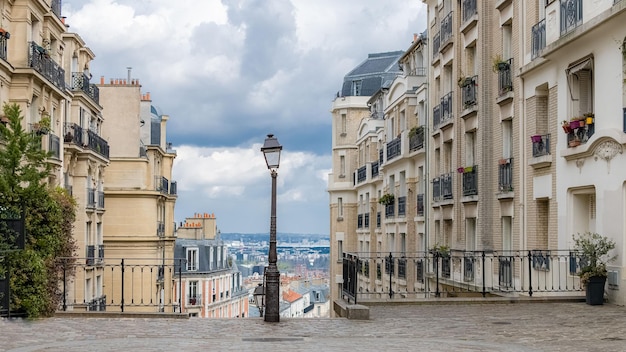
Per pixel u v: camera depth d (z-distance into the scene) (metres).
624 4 16.75
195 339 13.96
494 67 24.98
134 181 53.91
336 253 61.66
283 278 172.75
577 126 19.55
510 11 24.42
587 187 19.55
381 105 54.66
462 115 28.36
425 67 38.66
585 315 16.80
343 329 15.59
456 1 29.92
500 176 24.89
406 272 38.34
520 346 12.47
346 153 61.53
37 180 20.52
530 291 19.92
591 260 18.48
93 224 42.69
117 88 54.28
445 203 31.00
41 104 31.89
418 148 36.56
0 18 28.81
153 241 54.22
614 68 18.08
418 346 12.63
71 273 23.20
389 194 42.88
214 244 79.31
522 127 23.39
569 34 19.39
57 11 35.34
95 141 42.53
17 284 18.36
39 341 13.70
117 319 18.08
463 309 18.83
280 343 13.21
